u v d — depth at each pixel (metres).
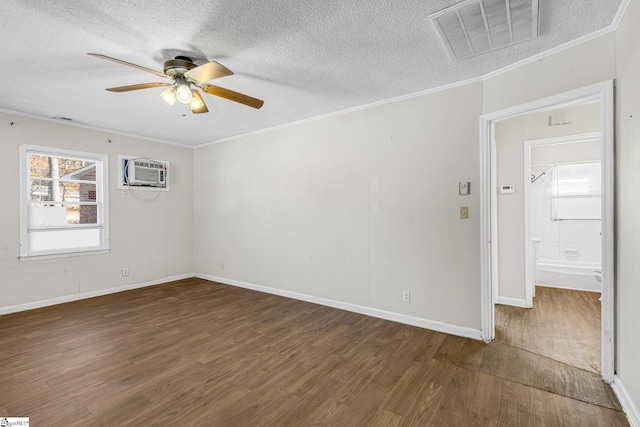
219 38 2.08
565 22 1.91
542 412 1.79
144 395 1.96
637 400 1.63
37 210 3.76
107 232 4.30
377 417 1.76
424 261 3.03
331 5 1.74
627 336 1.79
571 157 4.66
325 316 3.38
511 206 3.68
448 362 2.36
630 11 1.69
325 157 3.73
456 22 1.91
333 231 3.68
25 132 3.62
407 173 3.12
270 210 4.32
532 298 3.85
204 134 4.64
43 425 1.68
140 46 2.16
